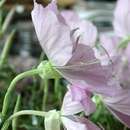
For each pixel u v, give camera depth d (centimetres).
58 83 23
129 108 15
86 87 14
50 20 14
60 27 14
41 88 24
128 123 15
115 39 26
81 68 14
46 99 21
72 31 14
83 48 14
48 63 15
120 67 23
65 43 14
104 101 15
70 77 14
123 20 28
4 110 15
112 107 15
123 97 15
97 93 14
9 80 24
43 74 15
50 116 15
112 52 24
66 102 15
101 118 21
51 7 14
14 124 16
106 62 16
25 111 15
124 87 15
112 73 14
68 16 20
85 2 79
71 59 14
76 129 14
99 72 14
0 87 24
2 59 26
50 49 14
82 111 15
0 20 27
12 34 26
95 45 18
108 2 81
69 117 15
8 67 26
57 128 15
